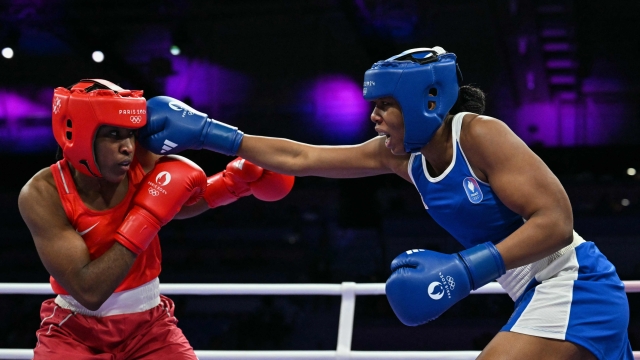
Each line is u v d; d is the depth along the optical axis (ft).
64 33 31.17
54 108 6.58
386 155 7.44
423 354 9.35
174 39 31.91
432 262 6.13
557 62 29.99
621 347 6.61
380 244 28.89
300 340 24.77
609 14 28.86
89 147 6.41
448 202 6.74
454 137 6.55
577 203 29.45
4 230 31.73
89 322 7.04
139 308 7.22
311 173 7.75
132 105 6.48
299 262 28.58
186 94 33.27
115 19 31.12
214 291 9.73
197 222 31.12
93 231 6.84
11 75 33.45
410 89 6.27
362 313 24.67
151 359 7.19
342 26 32.17
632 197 29.09
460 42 30.78
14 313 25.79
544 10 28.25
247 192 8.43
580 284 6.54
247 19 32.45
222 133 7.50
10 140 34.14
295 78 32.91
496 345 6.48
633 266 27.02
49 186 6.79
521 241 6.13
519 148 6.27
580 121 30.73
